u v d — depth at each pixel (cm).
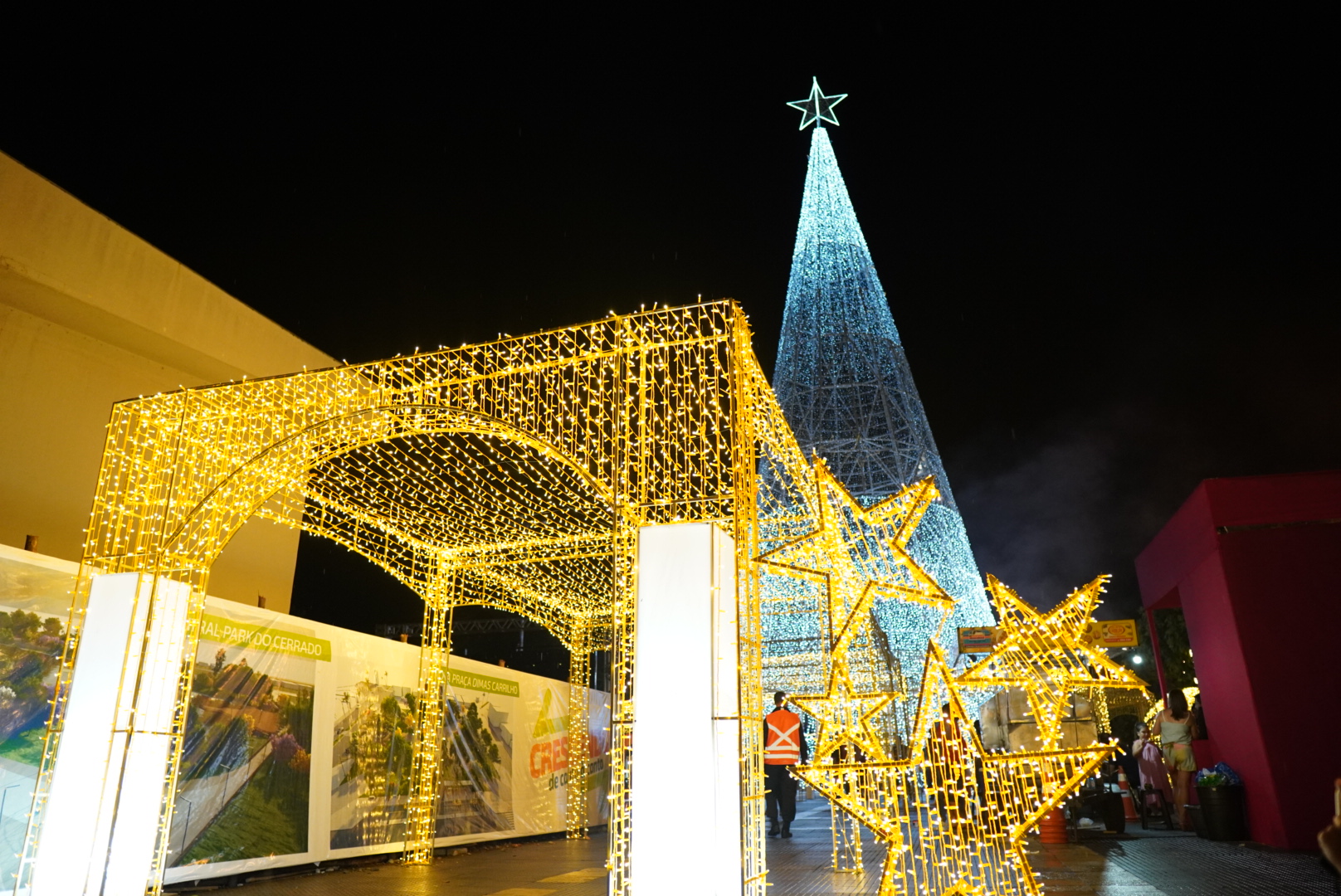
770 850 861
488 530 1059
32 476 913
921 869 702
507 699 1138
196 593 701
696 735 516
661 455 595
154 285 987
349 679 898
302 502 1230
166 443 738
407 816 929
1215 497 830
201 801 719
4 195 843
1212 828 825
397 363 702
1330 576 782
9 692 655
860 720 540
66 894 600
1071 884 606
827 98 3738
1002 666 546
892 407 3309
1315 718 754
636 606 546
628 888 538
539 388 688
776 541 883
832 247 3562
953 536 2745
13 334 914
